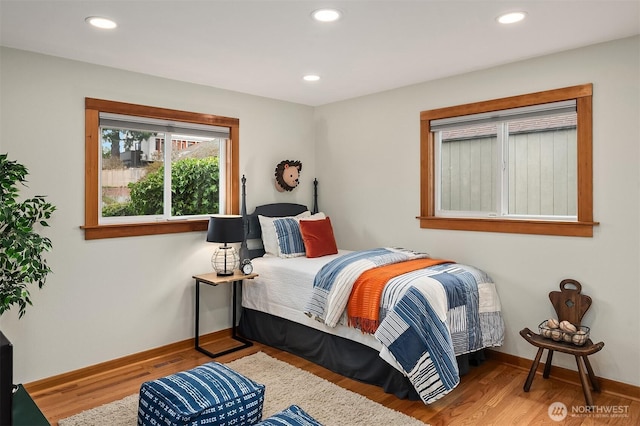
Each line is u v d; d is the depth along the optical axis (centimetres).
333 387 296
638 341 279
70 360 314
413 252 370
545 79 313
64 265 311
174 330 373
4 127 285
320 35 268
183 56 307
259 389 231
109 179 345
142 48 290
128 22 246
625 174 282
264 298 385
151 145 369
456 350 290
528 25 255
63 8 227
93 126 323
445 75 362
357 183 444
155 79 358
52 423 253
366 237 438
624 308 284
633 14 241
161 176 376
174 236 371
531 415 260
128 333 344
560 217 321
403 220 406
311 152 482
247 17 239
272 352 373
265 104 438
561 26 258
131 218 356
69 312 313
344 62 323
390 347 266
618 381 287
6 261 246
